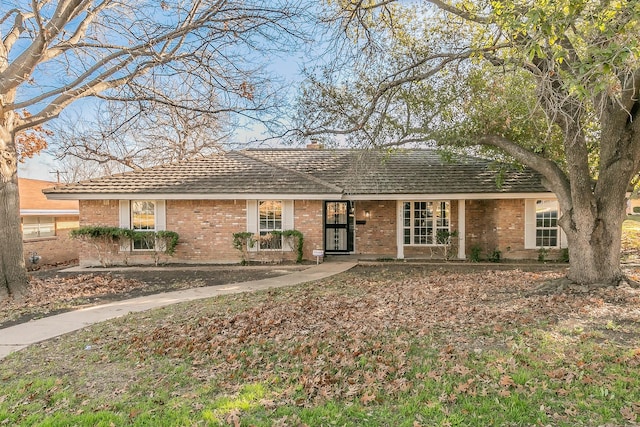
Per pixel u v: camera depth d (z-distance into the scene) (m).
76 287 10.34
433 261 14.60
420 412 3.64
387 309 7.24
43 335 6.38
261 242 14.58
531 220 14.34
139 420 3.67
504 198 13.98
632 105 7.37
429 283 9.95
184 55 8.47
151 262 14.38
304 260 14.62
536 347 5.02
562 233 14.33
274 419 3.61
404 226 15.62
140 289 10.20
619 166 7.71
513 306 7.04
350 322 6.47
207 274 12.29
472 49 7.42
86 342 5.98
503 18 5.57
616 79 6.00
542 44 5.77
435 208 15.50
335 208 16.47
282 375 4.57
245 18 8.16
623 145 7.66
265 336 5.93
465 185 14.59
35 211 16.50
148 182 14.66
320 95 9.51
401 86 9.30
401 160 16.97
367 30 9.09
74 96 8.92
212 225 14.56
